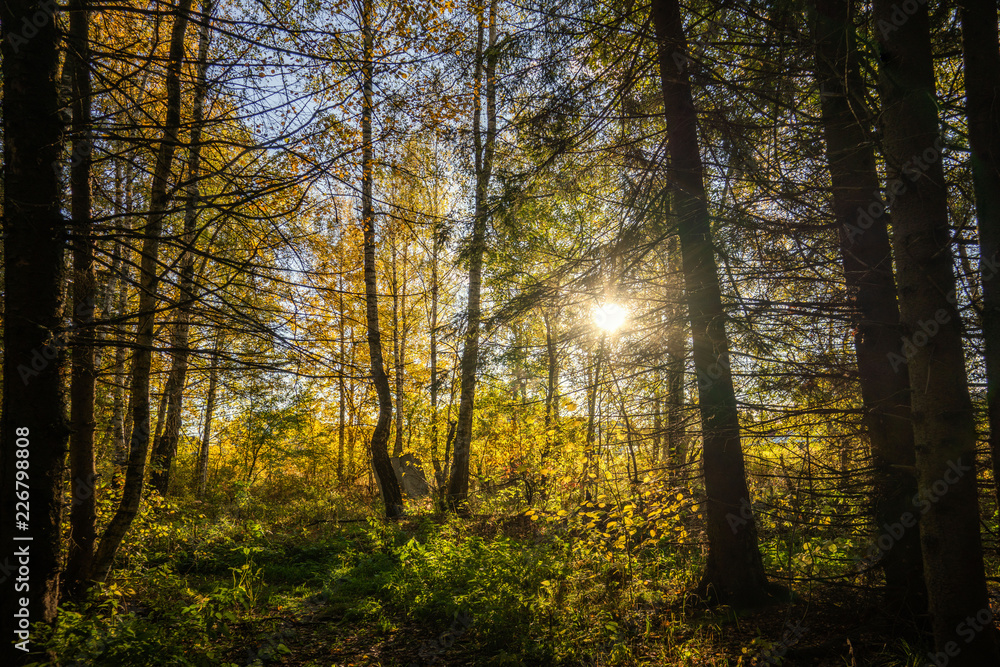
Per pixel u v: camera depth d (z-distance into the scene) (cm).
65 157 452
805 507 524
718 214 504
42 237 425
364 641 564
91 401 626
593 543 638
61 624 437
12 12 419
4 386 422
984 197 323
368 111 451
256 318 416
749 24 511
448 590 659
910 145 347
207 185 618
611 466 707
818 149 479
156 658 462
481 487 1284
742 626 520
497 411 1376
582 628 536
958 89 459
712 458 586
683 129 571
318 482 1869
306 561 845
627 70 577
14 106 424
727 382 554
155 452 1137
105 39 602
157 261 395
